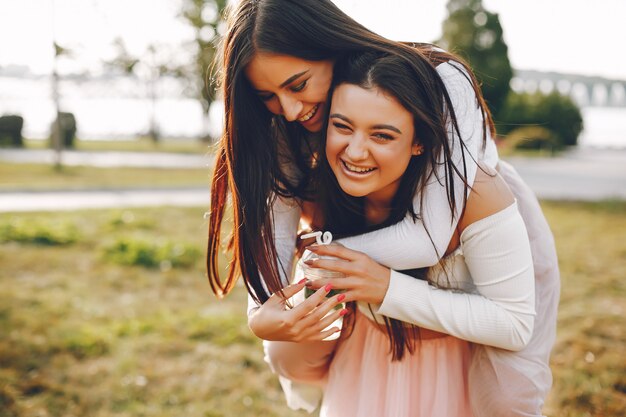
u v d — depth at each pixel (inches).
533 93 904.9
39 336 139.0
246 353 135.4
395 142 52.1
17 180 424.5
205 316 157.0
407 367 65.2
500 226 54.8
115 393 116.3
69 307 160.7
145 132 1077.1
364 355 67.8
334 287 56.7
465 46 831.7
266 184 59.8
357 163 53.1
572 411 107.8
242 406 113.3
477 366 62.1
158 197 370.3
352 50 53.9
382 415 66.5
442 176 53.9
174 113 1494.8
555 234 265.7
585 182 486.6
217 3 768.3
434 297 56.6
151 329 147.7
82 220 278.8
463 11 836.0
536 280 64.1
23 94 1204.5
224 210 64.1
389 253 56.2
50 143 751.7
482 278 57.0
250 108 57.9
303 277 68.0
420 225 55.4
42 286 178.5
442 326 56.7
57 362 127.3
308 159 63.9
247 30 53.7
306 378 73.6
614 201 361.7
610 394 113.2
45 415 107.7
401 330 62.1
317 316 56.2
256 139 59.1
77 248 225.5
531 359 60.7
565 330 146.3
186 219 292.4
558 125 888.3
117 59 745.0
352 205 61.7
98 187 399.2
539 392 60.5
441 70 55.9
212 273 66.7
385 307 56.7
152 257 207.8
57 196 363.9
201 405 113.1
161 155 700.7
